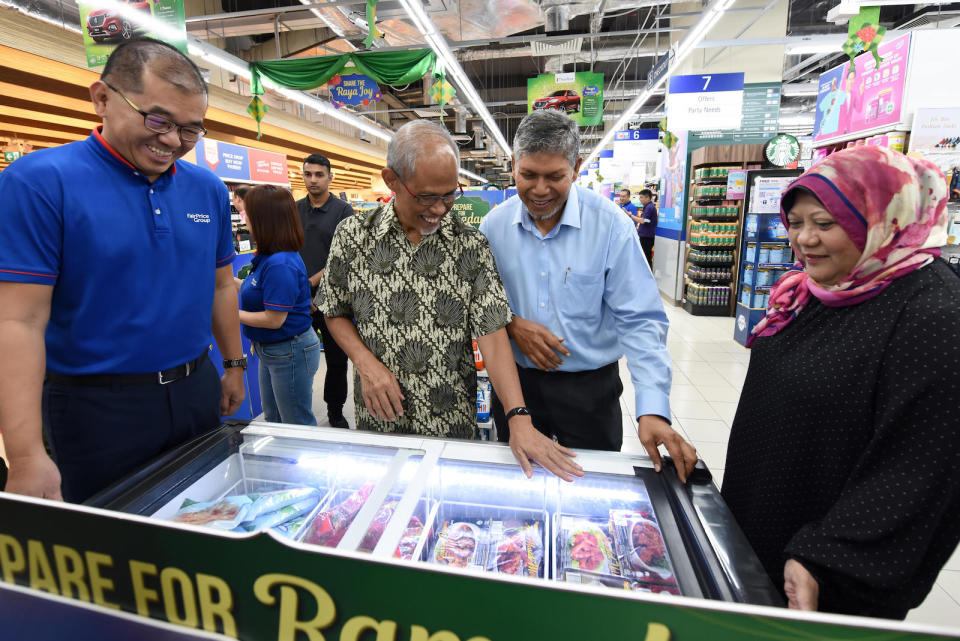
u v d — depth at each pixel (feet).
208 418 4.56
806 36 22.33
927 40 11.94
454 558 3.14
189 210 4.19
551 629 1.51
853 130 14.57
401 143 3.61
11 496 1.89
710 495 3.11
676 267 28.55
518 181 4.54
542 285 5.21
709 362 17.79
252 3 28.25
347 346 4.60
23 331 3.39
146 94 3.31
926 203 2.85
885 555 2.58
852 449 2.99
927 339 2.64
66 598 1.97
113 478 3.99
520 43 34.32
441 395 4.60
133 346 3.89
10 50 18.38
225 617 1.80
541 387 5.45
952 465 2.51
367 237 4.39
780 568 3.37
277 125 40.06
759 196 18.35
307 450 3.84
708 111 24.56
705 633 1.43
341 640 1.70
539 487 3.50
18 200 3.33
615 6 22.97
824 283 3.23
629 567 2.83
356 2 20.49
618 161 44.16
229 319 5.13
